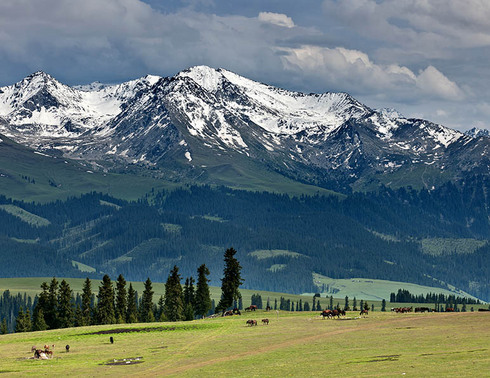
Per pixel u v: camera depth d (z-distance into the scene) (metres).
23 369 154.12
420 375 123.81
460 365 130.38
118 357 168.50
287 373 134.62
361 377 125.81
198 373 141.00
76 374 146.12
